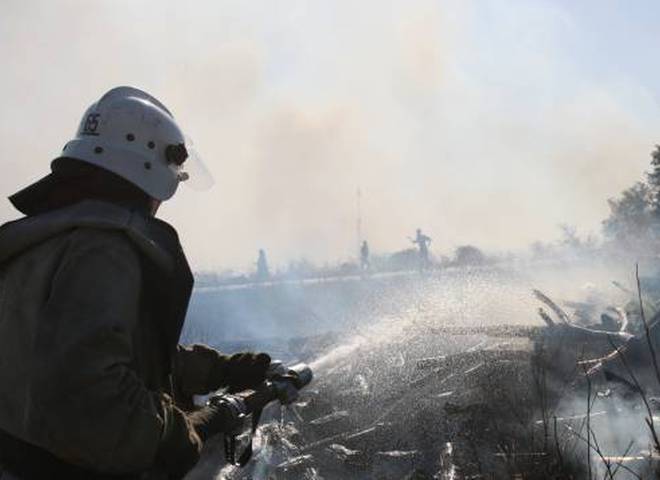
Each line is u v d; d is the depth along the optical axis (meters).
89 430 1.33
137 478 1.50
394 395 4.39
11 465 1.46
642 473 2.98
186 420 1.58
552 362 4.35
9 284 1.55
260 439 4.07
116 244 1.48
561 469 3.04
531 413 3.74
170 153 1.68
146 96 1.75
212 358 2.03
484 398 3.94
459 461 3.34
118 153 1.62
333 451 3.82
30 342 1.45
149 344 1.57
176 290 1.58
